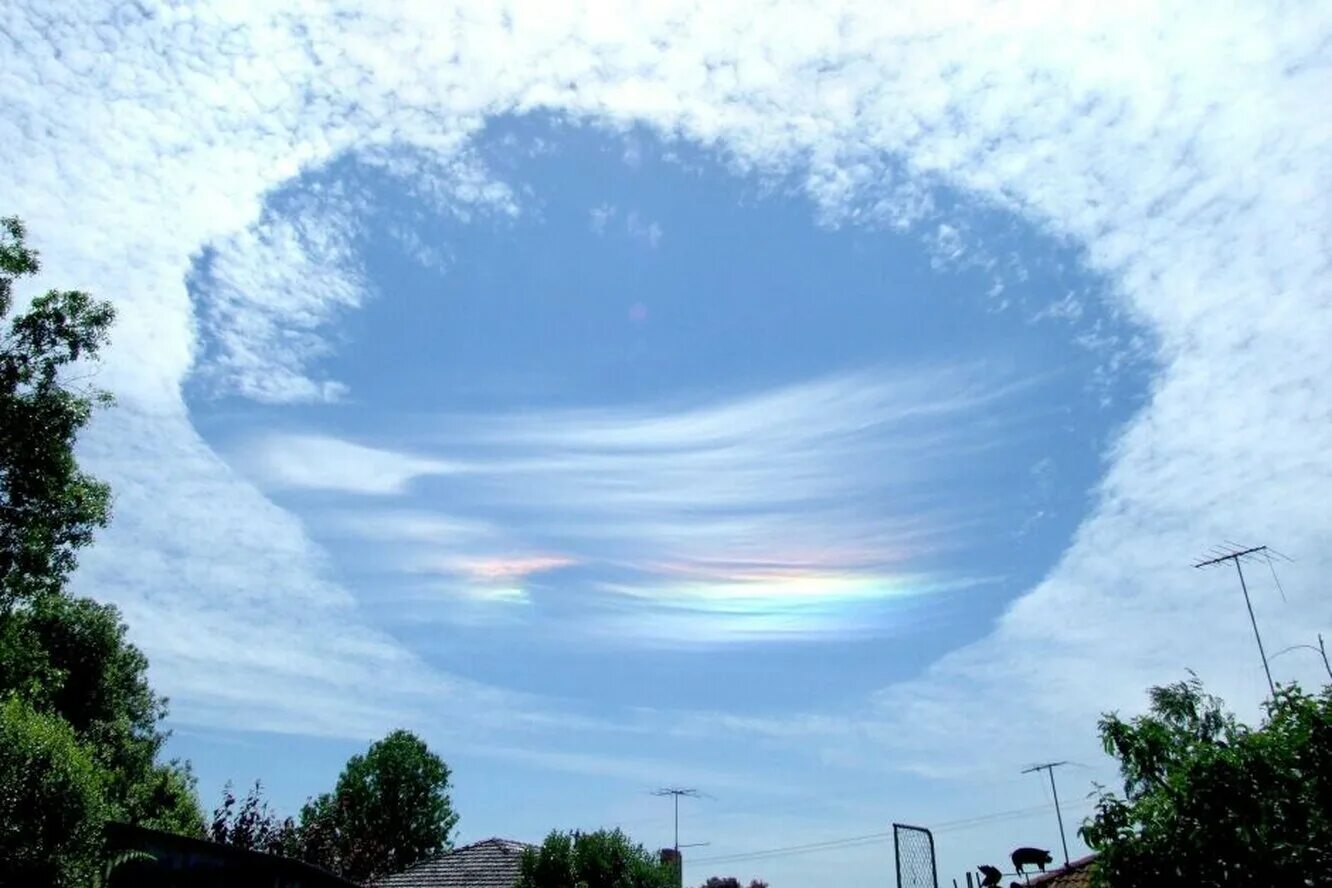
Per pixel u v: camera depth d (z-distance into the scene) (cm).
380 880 3177
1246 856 680
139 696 4550
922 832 1308
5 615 2533
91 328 2369
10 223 2288
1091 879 792
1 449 2247
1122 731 828
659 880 2588
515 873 2922
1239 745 733
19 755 1864
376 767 6806
